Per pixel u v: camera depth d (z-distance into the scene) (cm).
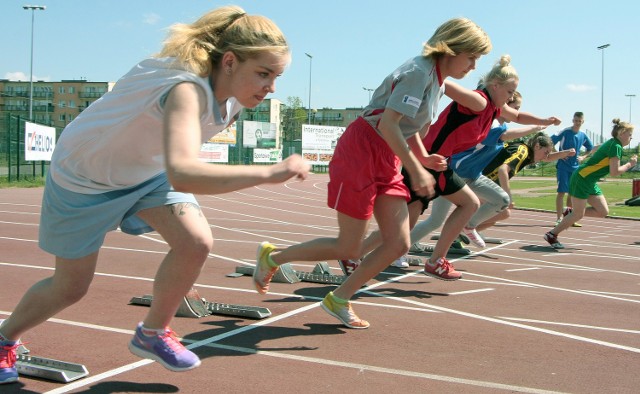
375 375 312
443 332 399
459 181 529
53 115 10825
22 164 2417
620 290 566
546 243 932
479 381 308
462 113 495
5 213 1086
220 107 263
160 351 272
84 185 257
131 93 243
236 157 4694
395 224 391
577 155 1218
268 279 426
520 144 784
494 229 1135
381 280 579
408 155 366
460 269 656
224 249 745
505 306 482
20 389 278
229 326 397
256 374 308
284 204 1614
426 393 289
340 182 384
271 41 248
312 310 448
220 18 254
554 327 420
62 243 262
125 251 693
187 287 268
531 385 304
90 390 279
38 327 379
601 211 865
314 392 285
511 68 495
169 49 246
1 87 10856
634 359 352
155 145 252
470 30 380
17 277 533
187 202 269
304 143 5091
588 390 299
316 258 407
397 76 379
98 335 366
